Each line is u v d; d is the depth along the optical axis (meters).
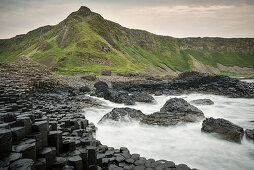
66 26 170.38
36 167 6.23
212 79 46.56
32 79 30.88
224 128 13.07
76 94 30.12
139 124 15.72
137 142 12.56
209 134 13.40
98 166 7.86
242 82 43.16
